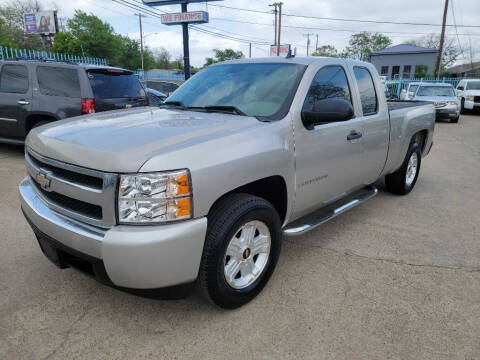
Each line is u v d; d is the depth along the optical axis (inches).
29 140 110.4
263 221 104.6
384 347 91.4
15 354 87.1
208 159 87.7
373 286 118.1
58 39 2201.0
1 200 185.9
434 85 665.6
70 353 88.0
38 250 136.5
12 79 266.2
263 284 110.4
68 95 251.6
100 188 83.7
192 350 89.4
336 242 149.9
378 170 169.9
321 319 101.3
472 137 467.2
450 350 91.0
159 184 80.5
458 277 124.9
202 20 575.2
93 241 82.2
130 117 115.3
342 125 133.6
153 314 102.3
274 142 105.3
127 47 2888.8
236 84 131.8
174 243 81.7
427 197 212.4
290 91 118.9
